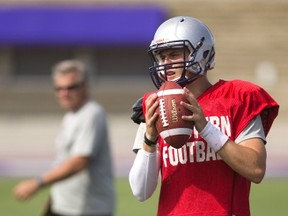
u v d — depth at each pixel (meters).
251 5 77.44
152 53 11.70
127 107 77.31
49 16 79.94
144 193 11.88
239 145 11.07
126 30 78.31
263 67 76.44
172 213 11.47
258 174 11.00
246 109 11.46
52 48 79.56
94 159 19.28
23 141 71.50
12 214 33.19
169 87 11.03
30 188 19.08
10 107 78.00
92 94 77.62
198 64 11.59
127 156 60.47
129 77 78.50
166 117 10.89
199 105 10.96
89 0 80.25
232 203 11.37
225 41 77.38
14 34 79.31
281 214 32.78
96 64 78.88
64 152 19.69
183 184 11.47
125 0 79.62
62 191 19.44
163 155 11.73
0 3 80.88
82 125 19.22
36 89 78.12
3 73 79.19
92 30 78.81
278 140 67.00
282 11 77.12
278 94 74.38
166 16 78.62
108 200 19.52
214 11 77.88
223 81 11.95
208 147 11.41
